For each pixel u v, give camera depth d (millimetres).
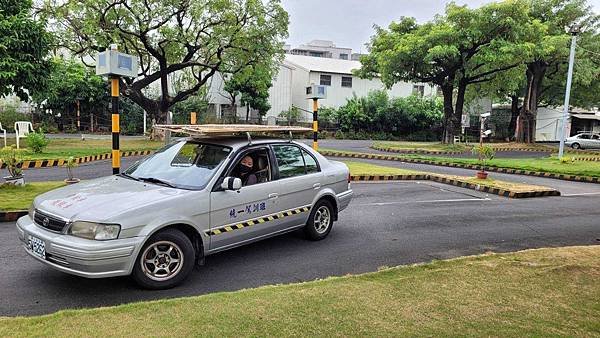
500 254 5797
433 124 39875
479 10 24781
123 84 21812
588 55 31719
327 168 6695
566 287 4594
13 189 8672
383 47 28594
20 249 5629
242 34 21828
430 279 4727
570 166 19141
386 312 3848
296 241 6508
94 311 3684
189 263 4684
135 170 5602
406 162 20078
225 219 5090
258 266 5383
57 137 23828
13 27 15773
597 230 7895
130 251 4223
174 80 31844
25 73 16297
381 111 37969
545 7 30703
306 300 4031
